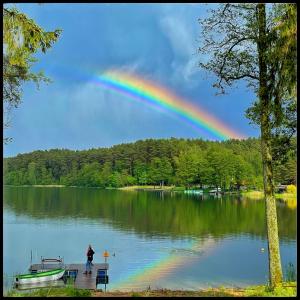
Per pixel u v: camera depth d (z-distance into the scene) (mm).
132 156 179875
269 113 13930
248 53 14383
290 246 38500
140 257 36094
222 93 15000
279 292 12070
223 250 38812
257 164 145125
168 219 63594
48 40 12023
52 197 116000
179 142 179125
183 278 29125
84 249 40062
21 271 31531
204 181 143125
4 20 11516
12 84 16844
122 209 81062
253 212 74000
